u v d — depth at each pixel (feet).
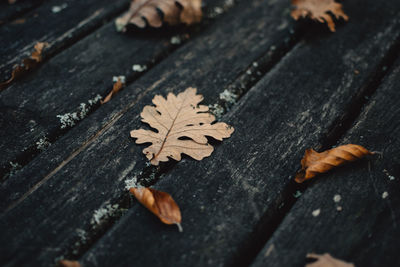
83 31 1.80
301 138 1.51
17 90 1.61
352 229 1.34
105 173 1.43
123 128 1.53
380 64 1.69
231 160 1.46
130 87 1.63
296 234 1.34
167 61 1.71
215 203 1.39
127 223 1.35
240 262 1.33
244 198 1.40
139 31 1.82
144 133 1.49
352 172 1.43
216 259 1.31
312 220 1.36
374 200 1.38
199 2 1.80
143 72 1.71
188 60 1.71
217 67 1.69
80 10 1.87
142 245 1.32
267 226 1.38
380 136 1.49
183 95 1.58
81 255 1.33
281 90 1.62
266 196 1.40
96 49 1.74
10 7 1.87
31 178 1.41
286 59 1.71
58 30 1.79
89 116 1.55
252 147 1.49
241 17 1.87
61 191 1.40
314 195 1.40
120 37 1.79
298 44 1.75
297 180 1.42
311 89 1.62
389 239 1.32
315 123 1.54
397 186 1.40
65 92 1.61
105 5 1.89
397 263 1.29
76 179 1.42
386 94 1.58
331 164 1.42
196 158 1.45
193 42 1.78
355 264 1.29
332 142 1.54
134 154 1.47
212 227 1.35
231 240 1.34
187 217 1.36
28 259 1.30
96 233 1.36
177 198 1.39
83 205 1.38
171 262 1.30
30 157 1.49
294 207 1.38
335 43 1.75
